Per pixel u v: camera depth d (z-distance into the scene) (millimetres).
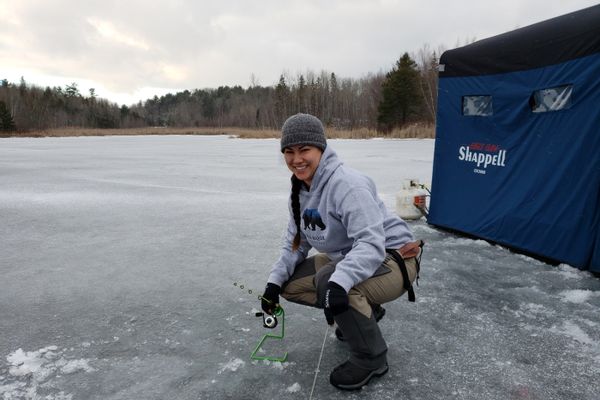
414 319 2746
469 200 4480
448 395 2002
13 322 2781
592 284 3236
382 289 1985
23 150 21922
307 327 2654
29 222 5543
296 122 1909
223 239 4652
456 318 2756
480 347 2414
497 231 4168
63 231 5074
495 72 4023
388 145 23172
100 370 2236
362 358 1999
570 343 2441
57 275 3625
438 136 4789
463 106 4453
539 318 2742
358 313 1926
